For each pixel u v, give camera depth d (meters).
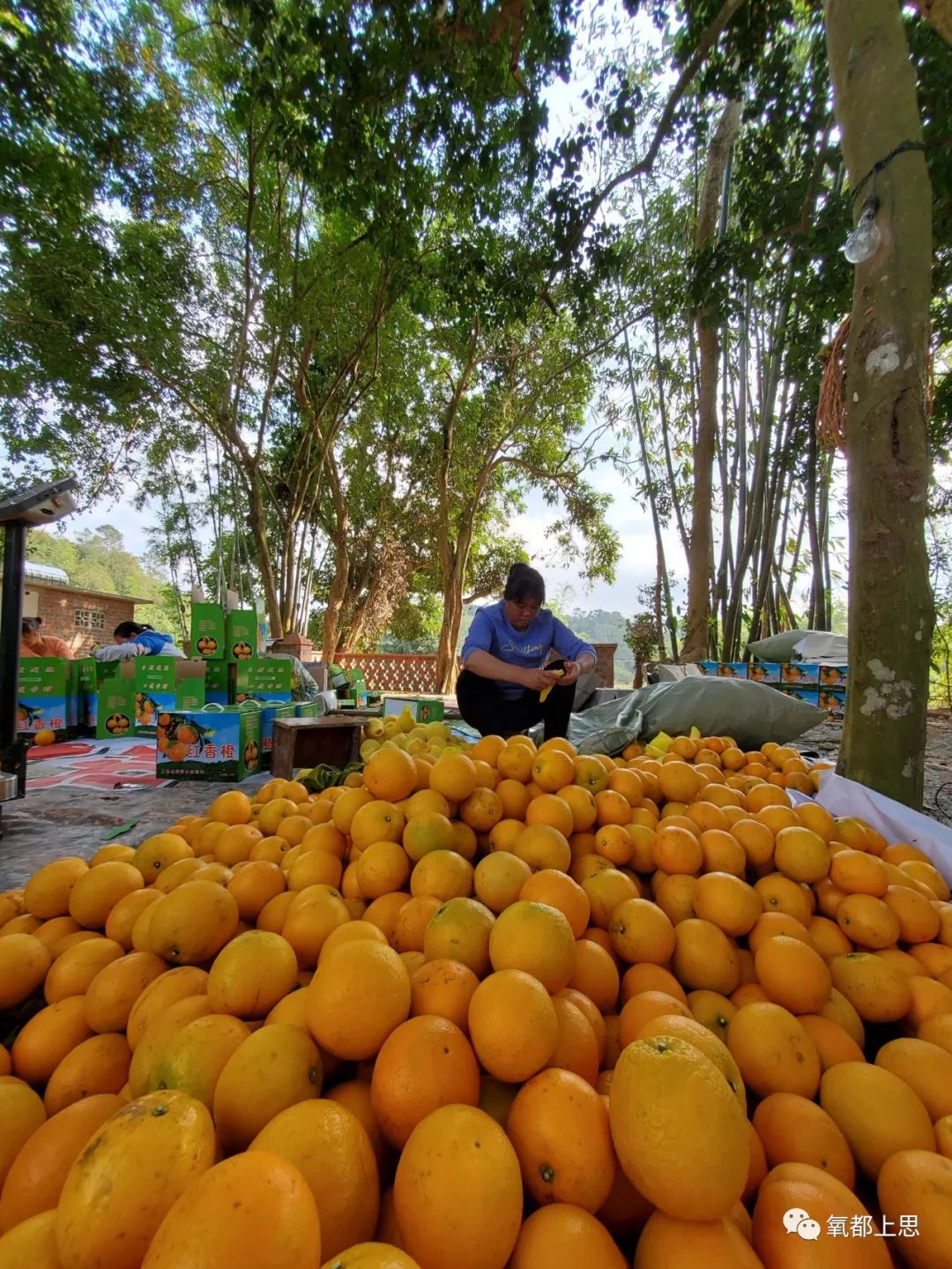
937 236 4.75
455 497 15.20
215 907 1.11
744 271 5.62
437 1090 0.75
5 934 1.24
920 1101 0.87
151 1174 0.59
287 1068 0.77
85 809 2.97
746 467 8.80
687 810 1.66
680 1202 0.61
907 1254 0.70
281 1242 0.51
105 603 16.69
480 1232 0.60
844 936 1.30
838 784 2.11
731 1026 1.01
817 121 5.07
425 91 4.72
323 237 8.74
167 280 8.38
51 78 5.84
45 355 8.23
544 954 0.92
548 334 11.40
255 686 5.46
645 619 11.52
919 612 2.17
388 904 1.25
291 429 12.06
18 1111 0.83
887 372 2.20
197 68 6.96
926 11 2.24
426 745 2.11
